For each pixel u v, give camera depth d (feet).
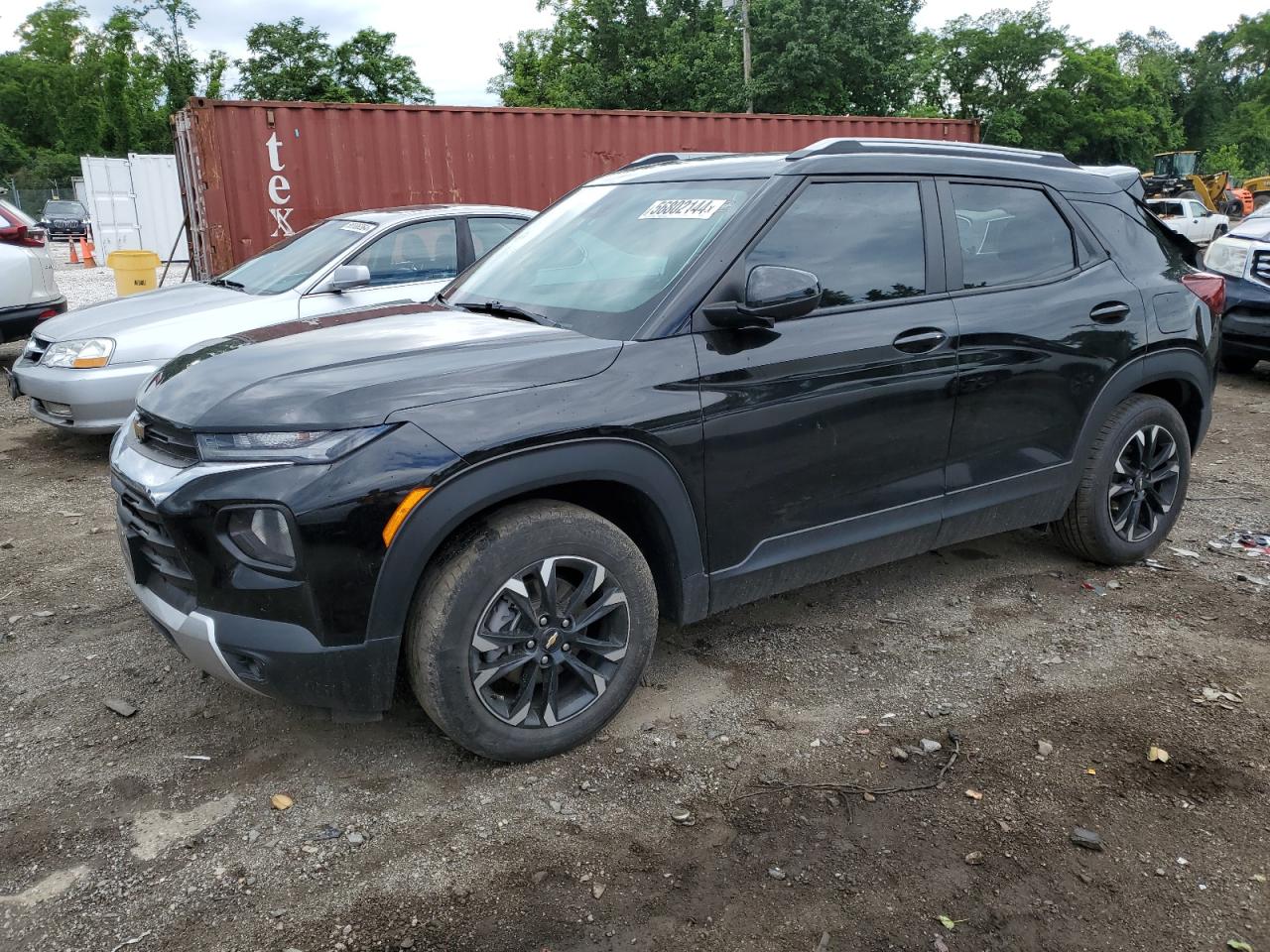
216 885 7.93
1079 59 173.06
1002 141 172.35
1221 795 9.05
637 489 9.45
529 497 9.40
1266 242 28.19
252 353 9.70
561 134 37.68
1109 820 8.70
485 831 8.59
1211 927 7.42
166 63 220.84
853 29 87.04
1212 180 121.70
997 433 12.23
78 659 11.84
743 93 85.66
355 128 33.55
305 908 7.66
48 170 206.80
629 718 10.46
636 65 89.97
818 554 11.02
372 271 20.97
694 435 9.69
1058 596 13.64
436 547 8.52
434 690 8.79
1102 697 10.85
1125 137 178.60
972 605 13.37
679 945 7.26
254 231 32.60
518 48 139.13
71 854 8.30
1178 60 286.25
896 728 10.26
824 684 11.20
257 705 10.75
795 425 10.39
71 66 223.10
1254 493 18.57
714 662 11.72
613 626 9.78
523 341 9.59
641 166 13.71
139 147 222.89
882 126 46.34
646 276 10.44
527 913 7.59
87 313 21.36
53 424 20.35
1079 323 12.71
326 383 8.66
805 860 8.19
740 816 8.78
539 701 9.50
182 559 8.62
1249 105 272.92
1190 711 10.53
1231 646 12.09
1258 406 26.66
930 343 11.28
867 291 11.10
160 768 9.57
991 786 9.20
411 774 9.46
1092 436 13.34
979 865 8.12
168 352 19.75
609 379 9.30
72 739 10.07
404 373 8.84
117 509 9.82
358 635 8.40
